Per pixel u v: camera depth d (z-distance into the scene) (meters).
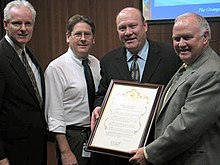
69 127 2.38
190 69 1.81
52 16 4.56
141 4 4.05
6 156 2.09
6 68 2.06
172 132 1.73
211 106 1.68
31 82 2.16
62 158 2.33
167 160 1.79
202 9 3.83
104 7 4.41
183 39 1.77
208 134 1.75
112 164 2.26
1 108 2.08
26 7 2.13
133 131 1.97
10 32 2.13
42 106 2.29
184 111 1.71
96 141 2.01
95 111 2.15
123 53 2.29
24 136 2.12
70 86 2.36
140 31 2.15
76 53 2.40
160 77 2.16
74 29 2.37
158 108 1.97
